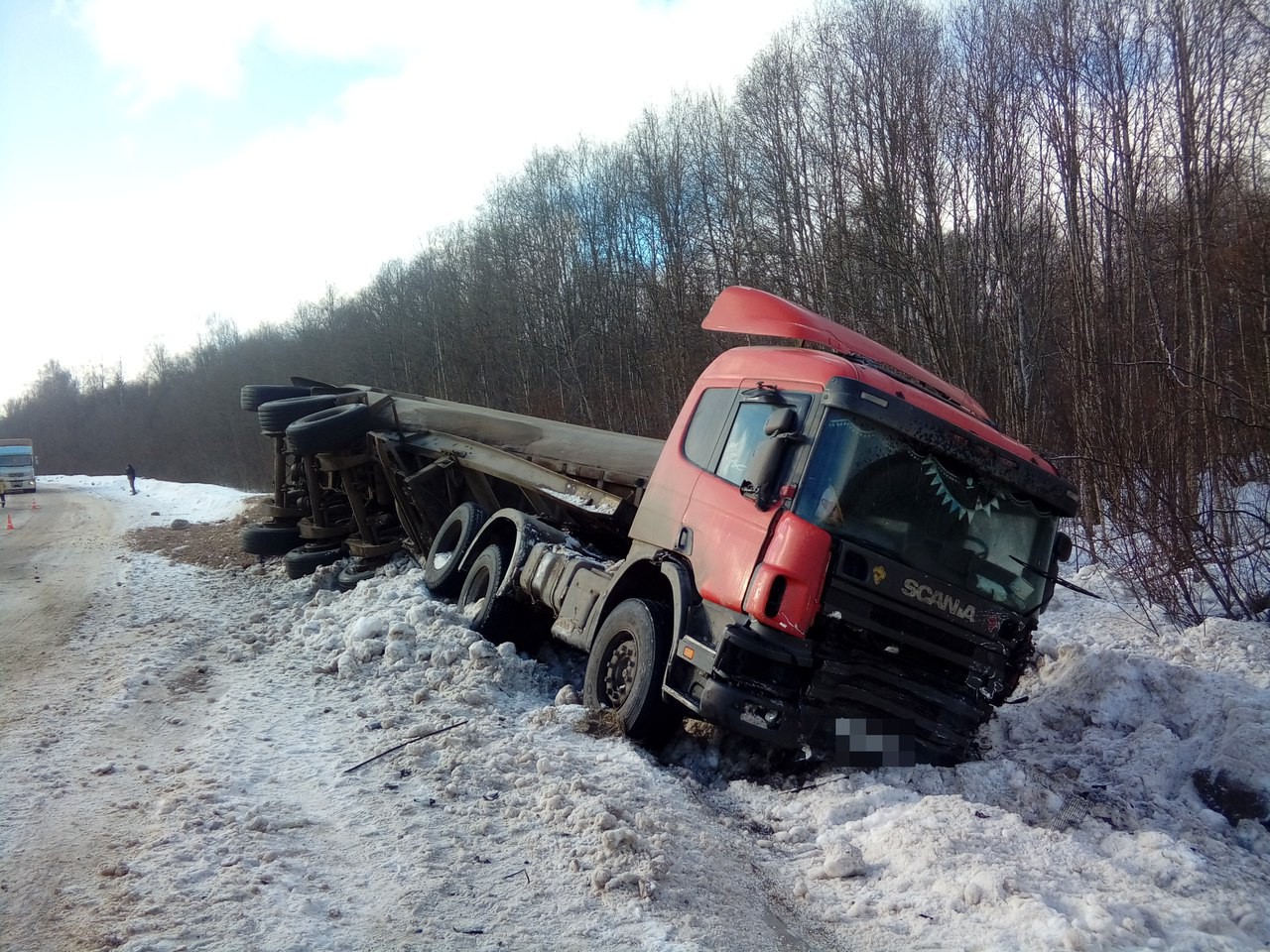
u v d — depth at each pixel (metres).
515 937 3.80
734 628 5.63
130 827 4.87
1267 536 8.52
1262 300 9.92
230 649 9.41
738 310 7.28
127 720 7.04
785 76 28.61
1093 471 10.45
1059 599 9.92
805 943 3.98
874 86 23.53
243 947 3.63
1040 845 4.65
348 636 8.77
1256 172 12.23
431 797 5.25
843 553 5.47
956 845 4.61
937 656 5.83
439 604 9.16
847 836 5.02
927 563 5.76
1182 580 8.66
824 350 6.73
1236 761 5.78
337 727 6.71
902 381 6.43
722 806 5.61
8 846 4.66
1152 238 13.66
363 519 12.77
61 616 11.66
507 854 4.57
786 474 5.73
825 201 25.94
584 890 4.20
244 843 4.59
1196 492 9.29
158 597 12.85
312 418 12.90
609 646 6.86
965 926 3.97
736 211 31.70
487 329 45.75
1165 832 5.22
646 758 5.97
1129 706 6.96
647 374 34.28
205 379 83.94
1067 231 16.91
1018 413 17.70
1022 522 6.19
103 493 44.72
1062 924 3.76
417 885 4.21
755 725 5.53
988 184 20.08
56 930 3.79
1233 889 4.46
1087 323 15.38
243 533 14.48
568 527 9.71
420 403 13.20
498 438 11.12
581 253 42.75
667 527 6.82
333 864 4.46
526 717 6.82
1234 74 13.45
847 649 5.62
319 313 71.81
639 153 36.78
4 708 7.35
